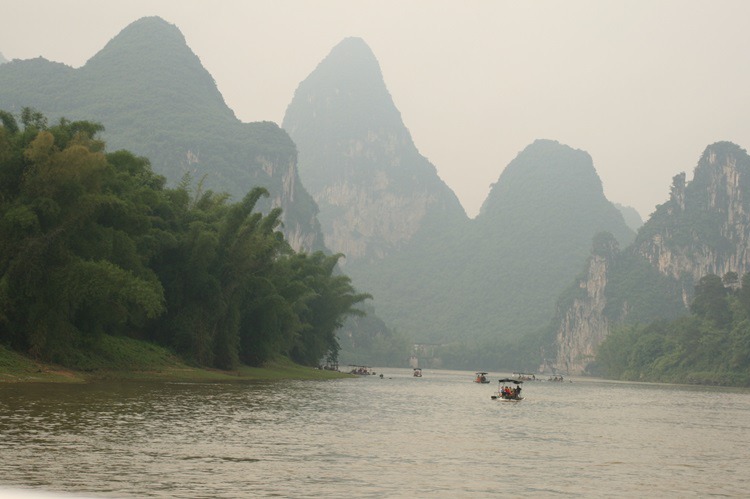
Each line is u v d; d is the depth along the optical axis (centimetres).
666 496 2119
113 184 5822
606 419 4912
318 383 8012
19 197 5031
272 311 8281
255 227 7494
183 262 7006
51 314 5119
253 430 3172
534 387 11962
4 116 5528
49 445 2428
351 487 2056
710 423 4872
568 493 2103
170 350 7056
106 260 5481
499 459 2703
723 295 18312
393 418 4150
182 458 2364
